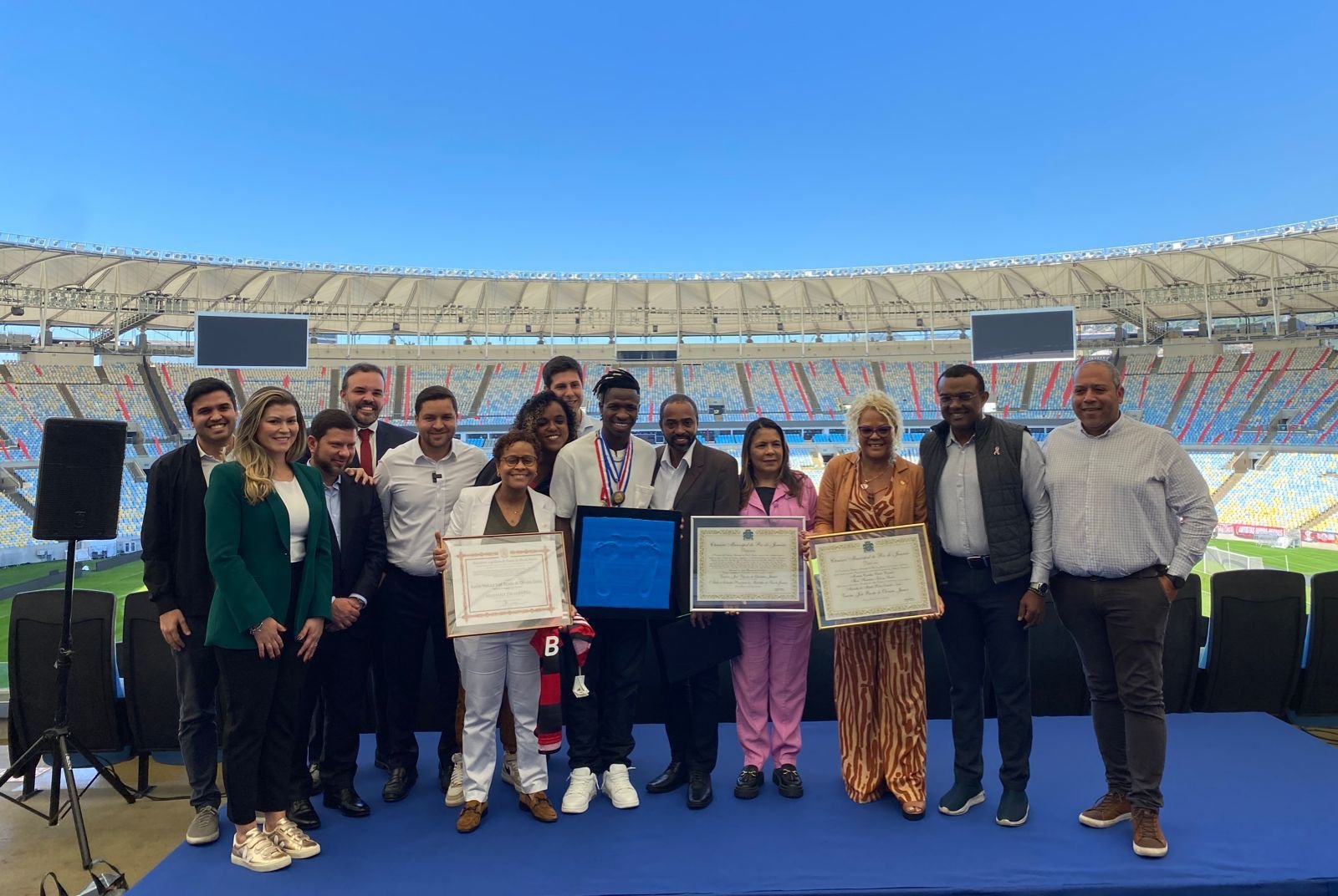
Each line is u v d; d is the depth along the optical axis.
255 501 3.03
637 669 3.59
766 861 2.96
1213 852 2.98
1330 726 4.83
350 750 3.53
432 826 3.32
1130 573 3.08
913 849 3.03
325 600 3.22
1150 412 26.95
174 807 4.23
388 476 3.77
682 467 3.71
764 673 3.61
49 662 4.38
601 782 3.69
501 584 3.31
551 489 3.71
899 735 3.41
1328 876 2.80
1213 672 4.78
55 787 3.97
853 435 3.55
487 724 3.33
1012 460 3.27
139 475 21.48
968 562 3.31
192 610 3.39
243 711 3.01
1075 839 3.10
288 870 2.96
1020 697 3.27
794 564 3.49
